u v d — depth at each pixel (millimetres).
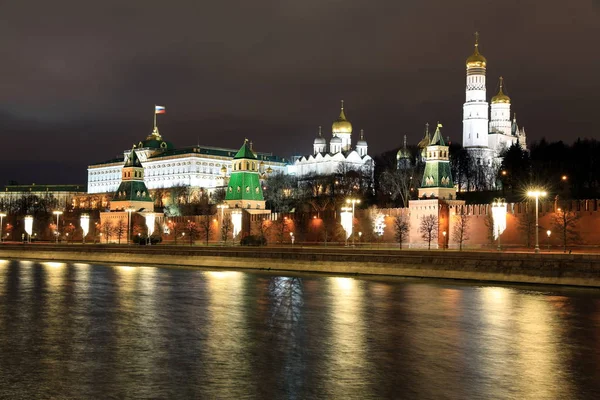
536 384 38594
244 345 49125
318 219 169000
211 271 108875
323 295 75312
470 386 38156
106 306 68625
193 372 41344
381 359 44625
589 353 46406
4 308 67500
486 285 83500
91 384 38750
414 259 93562
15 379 39938
